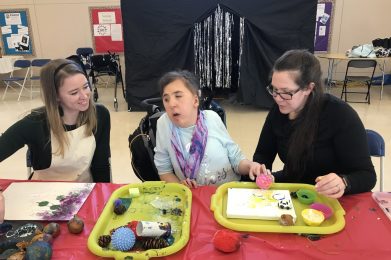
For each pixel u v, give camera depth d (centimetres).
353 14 620
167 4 448
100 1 639
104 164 179
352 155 133
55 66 149
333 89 622
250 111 499
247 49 462
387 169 310
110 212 116
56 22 655
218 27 466
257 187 130
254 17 450
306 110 141
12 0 646
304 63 130
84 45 665
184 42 464
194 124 148
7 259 91
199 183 151
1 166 330
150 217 115
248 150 361
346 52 589
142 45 466
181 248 98
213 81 492
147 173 185
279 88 132
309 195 123
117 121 461
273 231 104
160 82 146
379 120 449
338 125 137
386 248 97
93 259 95
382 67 602
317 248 97
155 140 171
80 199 125
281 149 158
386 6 612
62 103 156
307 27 455
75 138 162
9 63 584
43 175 167
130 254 94
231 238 97
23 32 662
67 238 105
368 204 119
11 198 126
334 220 111
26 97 614
